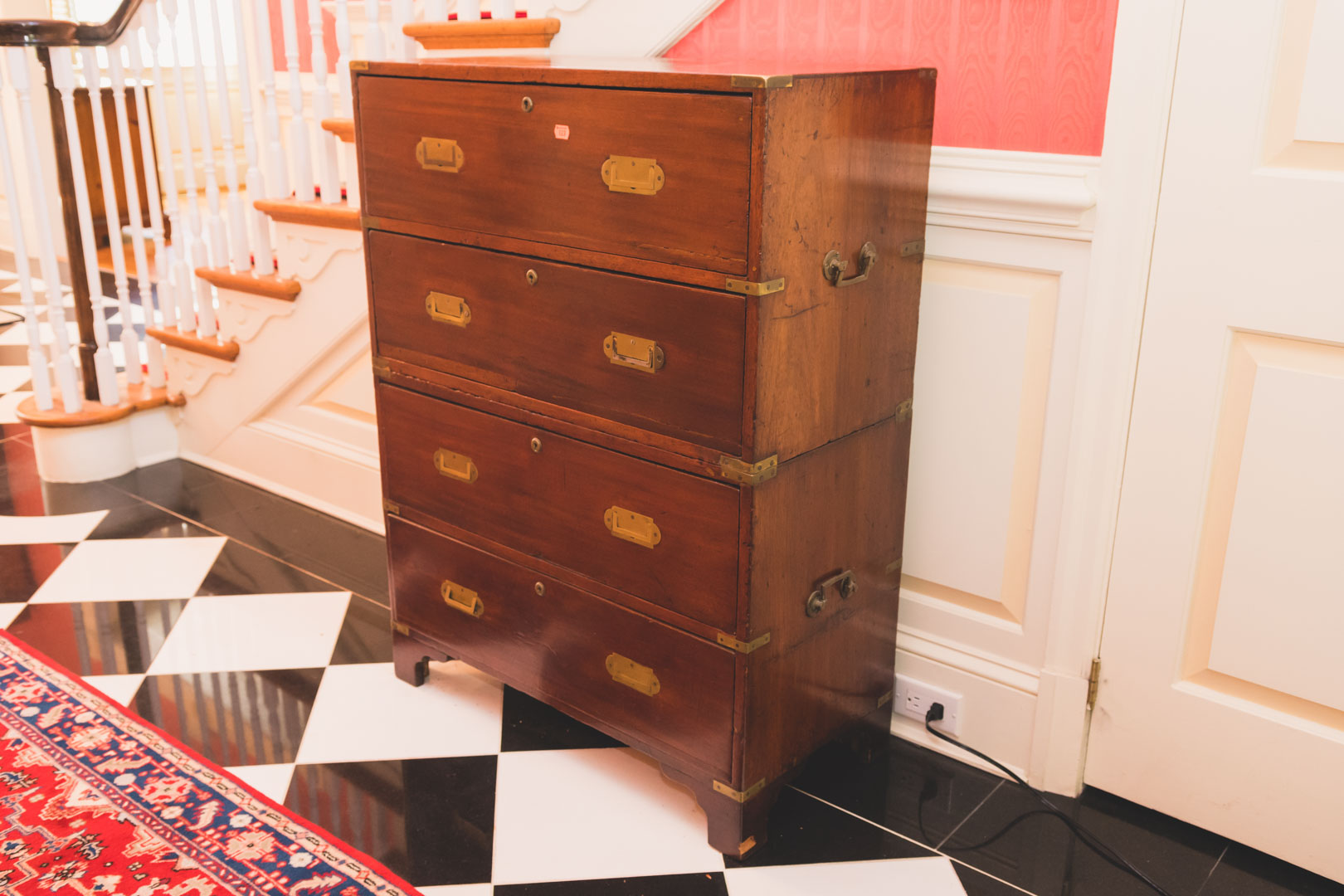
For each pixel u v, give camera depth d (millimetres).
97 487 3373
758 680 1805
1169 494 1863
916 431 2125
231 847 1888
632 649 1940
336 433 3146
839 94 1614
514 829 1977
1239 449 1794
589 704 2053
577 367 1859
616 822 2000
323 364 3092
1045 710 2070
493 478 2074
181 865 1843
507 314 1939
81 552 2971
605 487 1889
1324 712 1815
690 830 1987
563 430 1921
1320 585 1760
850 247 1732
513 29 2367
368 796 2049
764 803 1913
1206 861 1921
